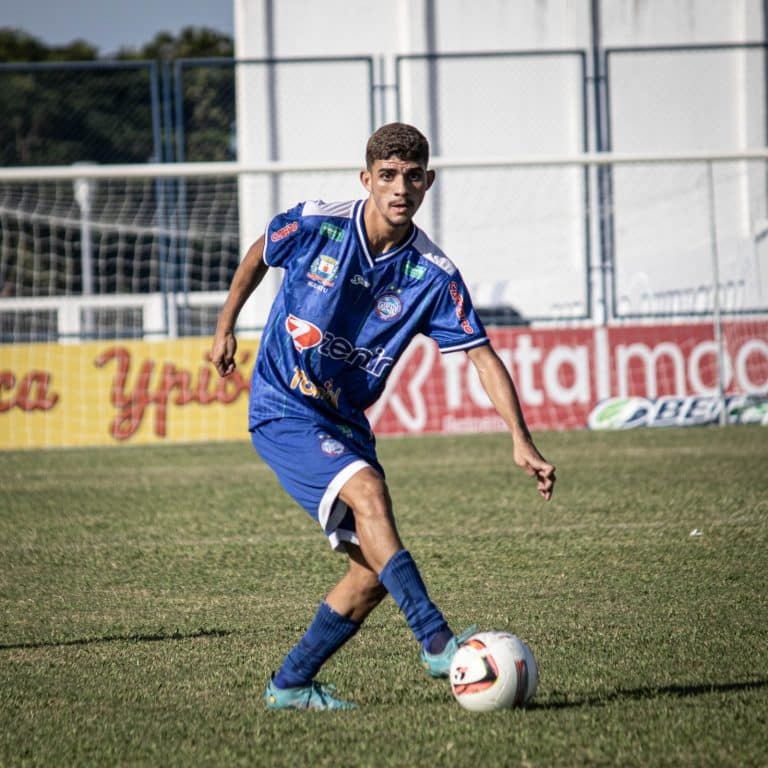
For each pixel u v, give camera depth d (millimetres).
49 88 91750
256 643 16484
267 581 21359
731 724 11977
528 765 10797
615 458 39312
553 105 69125
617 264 63125
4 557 24344
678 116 69750
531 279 62750
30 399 48312
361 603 12898
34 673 14969
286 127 67750
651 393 49719
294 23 68625
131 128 92125
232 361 13695
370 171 12836
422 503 30844
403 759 11055
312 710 12977
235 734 12094
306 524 28141
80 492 34500
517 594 19594
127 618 18438
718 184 68375
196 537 26516
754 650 15391
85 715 12969
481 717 12312
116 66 60688
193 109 70938
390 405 49219
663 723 12031
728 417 49812
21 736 12211
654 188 67938
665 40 69938
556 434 47781
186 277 57656
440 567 22234
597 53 64688
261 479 36906
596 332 49688
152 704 13391
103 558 24062
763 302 50688
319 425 13172
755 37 69875
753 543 24109
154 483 36344
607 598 19125
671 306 57094
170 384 49094
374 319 13211
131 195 72625
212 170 46656
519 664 12430
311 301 13086
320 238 13086
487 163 48719
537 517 28125
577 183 67938
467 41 69438
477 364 13406
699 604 18531
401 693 13617
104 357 48844
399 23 69250
